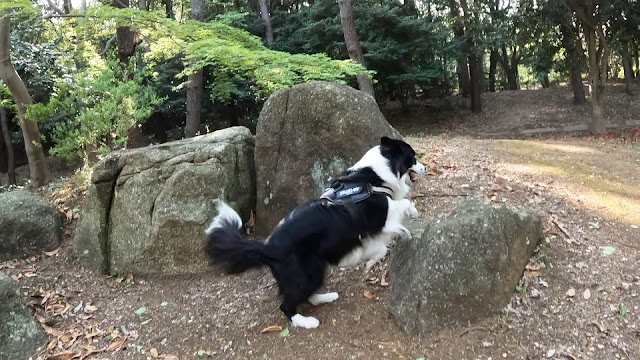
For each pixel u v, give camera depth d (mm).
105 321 3785
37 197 5234
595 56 13180
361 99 4664
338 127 4586
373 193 3420
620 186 5195
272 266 3328
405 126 17828
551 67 15133
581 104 16953
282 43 16547
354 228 3311
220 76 11195
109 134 6441
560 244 3852
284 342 3312
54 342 3529
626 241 3973
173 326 3664
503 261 3262
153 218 4434
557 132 14664
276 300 3822
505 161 5922
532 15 13305
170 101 14141
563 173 5531
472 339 3051
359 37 15461
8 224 4816
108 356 3350
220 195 4547
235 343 3389
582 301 3250
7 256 4789
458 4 17125
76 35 8023
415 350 3057
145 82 12695
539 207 4523
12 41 10031
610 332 2986
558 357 2867
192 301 3984
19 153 16094
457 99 20016
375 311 3455
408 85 17297
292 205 4695
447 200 4688
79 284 4371
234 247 3248
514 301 3273
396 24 15164
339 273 3967
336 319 3459
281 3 20984
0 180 14703
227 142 4840
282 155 4746
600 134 13383
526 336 3037
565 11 12938
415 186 4996
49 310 3928
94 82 6426
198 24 7633
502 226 3320
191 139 5043
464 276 3156
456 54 16156
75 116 6859
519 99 19000
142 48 12375
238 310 3777
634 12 12648
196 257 4414
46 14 7789
